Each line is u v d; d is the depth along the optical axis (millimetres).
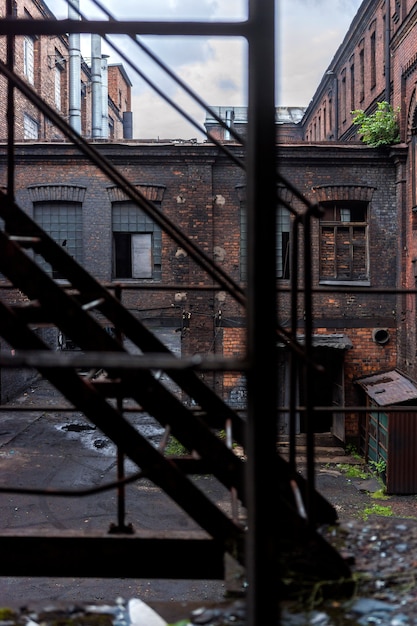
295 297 3084
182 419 2785
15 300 14805
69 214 14336
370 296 14133
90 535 3094
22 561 3072
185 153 13836
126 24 2227
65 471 11477
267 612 1800
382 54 17625
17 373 17109
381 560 2945
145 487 10766
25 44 21484
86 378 2994
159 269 14438
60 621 2545
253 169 1817
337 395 14359
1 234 2543
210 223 14086
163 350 3457
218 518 2686
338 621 2428
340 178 14008
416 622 2404
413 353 12922
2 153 13953
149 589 7379
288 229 14133
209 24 2139
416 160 12906
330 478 12102
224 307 14242
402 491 11281
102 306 3445
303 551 2674
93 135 22984
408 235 13461
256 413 1795
